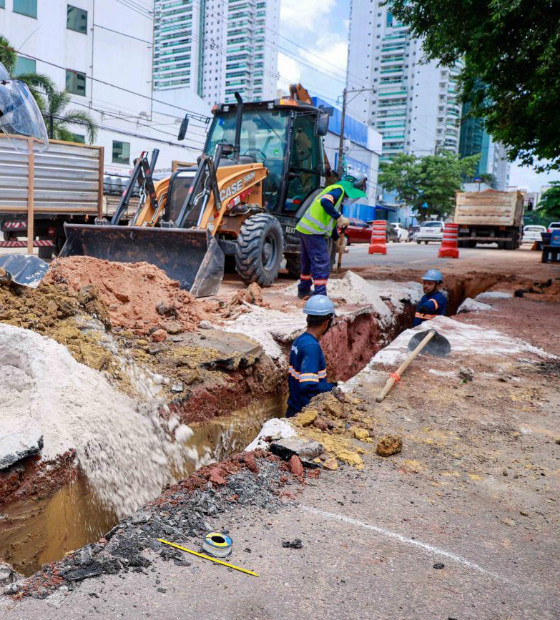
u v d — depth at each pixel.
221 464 3.10
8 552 2.40
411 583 2.19
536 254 23.05
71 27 31.81
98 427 3.01
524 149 14.42
